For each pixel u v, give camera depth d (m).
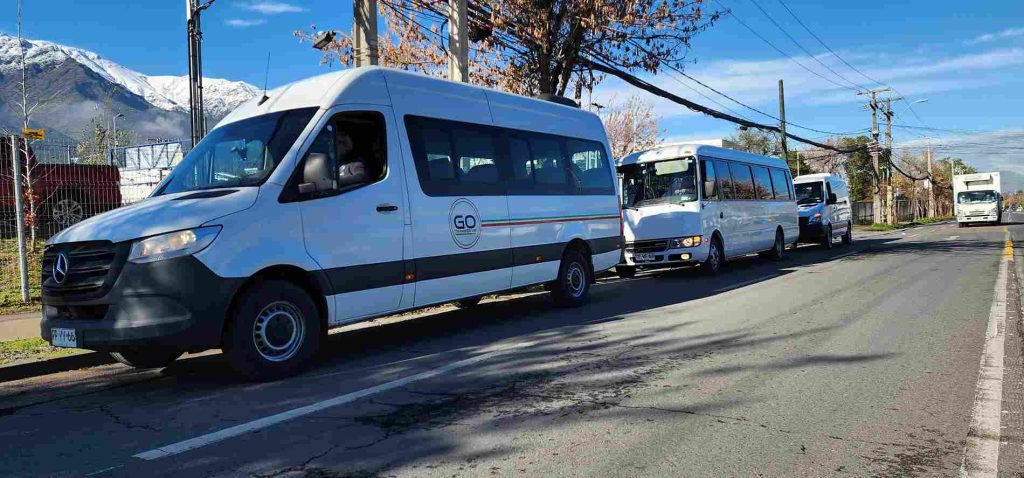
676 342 6.94
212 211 5.38
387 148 6.81
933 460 3.69
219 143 6.40
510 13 14.14
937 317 8.24
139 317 5.05
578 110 10.20
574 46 14.81
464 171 7.75
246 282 5.50
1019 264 14.91
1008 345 6.61
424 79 7.51
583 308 9.70
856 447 3.88
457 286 7.52
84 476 3.60
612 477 3.46
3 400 5.40
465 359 6.36
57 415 4.88
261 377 5.62
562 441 3.99
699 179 13.73
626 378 5.46
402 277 6.81
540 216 8.87
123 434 4.34
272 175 5.83
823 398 4.86
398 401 4.92
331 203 6.16
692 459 3.70
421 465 3.64
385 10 15.05
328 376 5.80
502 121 8.51
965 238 26.34
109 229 5.22
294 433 4.23
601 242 10.13
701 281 13.20
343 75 6.64
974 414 4.48
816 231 21.52
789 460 3.68
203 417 4.66
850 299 9.95
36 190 12.21
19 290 10.57
